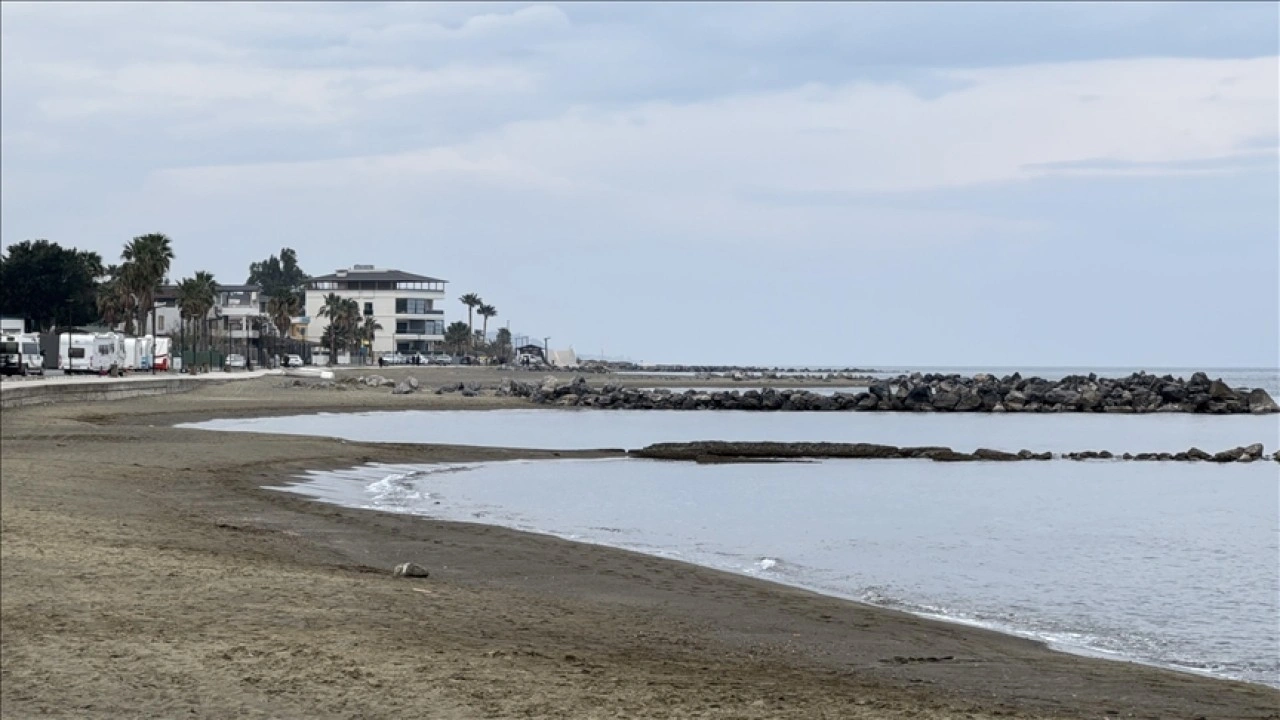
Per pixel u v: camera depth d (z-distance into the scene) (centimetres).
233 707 1189
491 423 8825
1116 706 1378
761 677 1448
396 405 10375
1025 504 4331
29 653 1403
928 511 4006
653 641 1677
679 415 11012
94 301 16838
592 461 5538
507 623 1731
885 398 12275
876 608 2127
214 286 17300
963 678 1519
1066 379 13400
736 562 2741
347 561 2339
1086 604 2306
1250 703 1428
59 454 4272
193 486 3566
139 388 8788
